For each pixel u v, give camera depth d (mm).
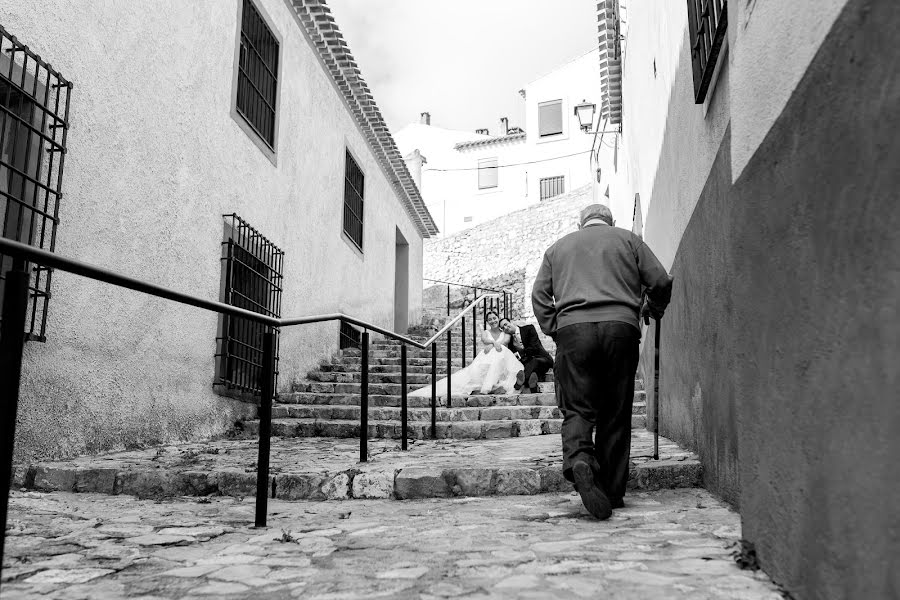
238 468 4211
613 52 10391
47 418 4422
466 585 2047
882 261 1307
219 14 6762
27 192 4195
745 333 2256
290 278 8414
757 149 2111
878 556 1327
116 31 5117
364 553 2533
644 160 7406
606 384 3281
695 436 4215
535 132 30422
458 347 11273
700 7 3586
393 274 13617
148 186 5520
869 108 1352
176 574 2254
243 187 7211
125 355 5234
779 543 1939
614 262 3303
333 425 6492
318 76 9570
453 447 5500
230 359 6820
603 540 2639
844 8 1460
